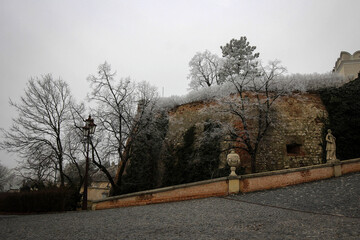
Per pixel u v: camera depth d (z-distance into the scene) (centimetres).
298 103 2489
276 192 1544
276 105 2475
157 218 1152
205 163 2445
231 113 2367
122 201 1734
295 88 2492
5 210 2211
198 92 2959
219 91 2750
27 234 1037
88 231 1002
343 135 2319
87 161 1959
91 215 1460
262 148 2370
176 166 2653
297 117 2448
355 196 1263
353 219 941
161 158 2869
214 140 2486
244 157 2322
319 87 2550
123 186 2664
